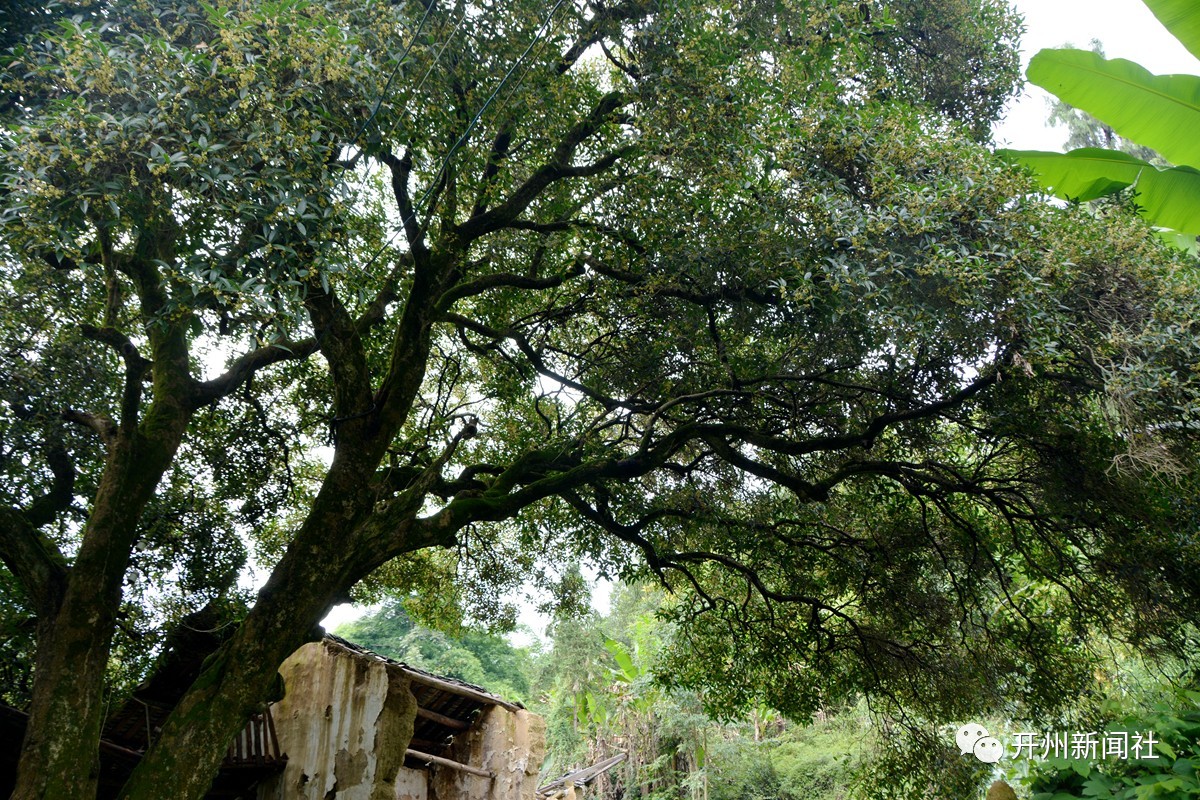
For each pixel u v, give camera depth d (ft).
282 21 17.65
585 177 27.91
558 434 30.30
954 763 29.01
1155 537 23.47
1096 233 21.25
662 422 30.35
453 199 25.84
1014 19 30.68
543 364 29.55
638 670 72.90
